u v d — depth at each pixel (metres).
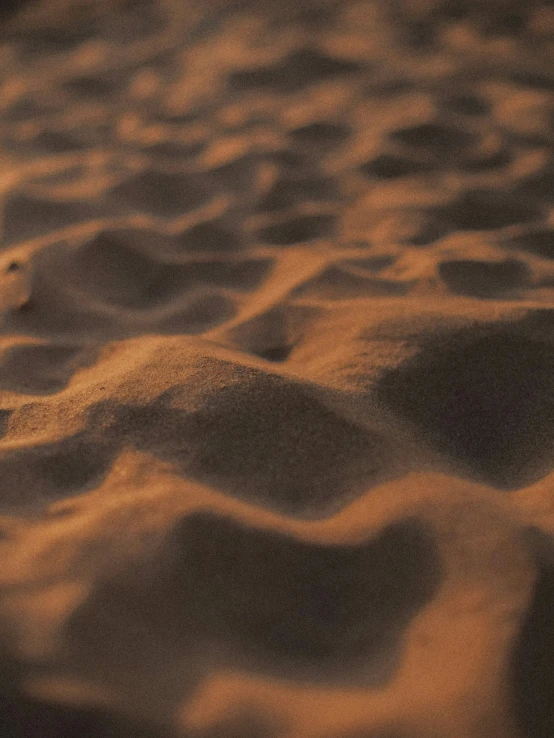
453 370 0.71
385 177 1.15
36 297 0.84
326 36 1.71
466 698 0.50
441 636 0.53
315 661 0.53
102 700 0.49
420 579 0.56
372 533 0.58
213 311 0.85
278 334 0.79
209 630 0.53
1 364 0.75
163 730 0.49
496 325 0.75
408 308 0.77
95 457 0.62
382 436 0.64
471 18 1.78
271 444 0.63
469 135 1.26
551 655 0.52
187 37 1.76
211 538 0.56
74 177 1.12
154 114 1.38
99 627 0.52
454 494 0.59
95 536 0.56
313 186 1.12
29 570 0.54
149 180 1.12
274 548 0.57
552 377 0.72
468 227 1.01
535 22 1.74
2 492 0.60
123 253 0.92
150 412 0.65
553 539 0.57
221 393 0.65
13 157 1.21
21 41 1.80
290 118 1.34
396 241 0.96
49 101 1.43
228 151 1.22
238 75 1.52
